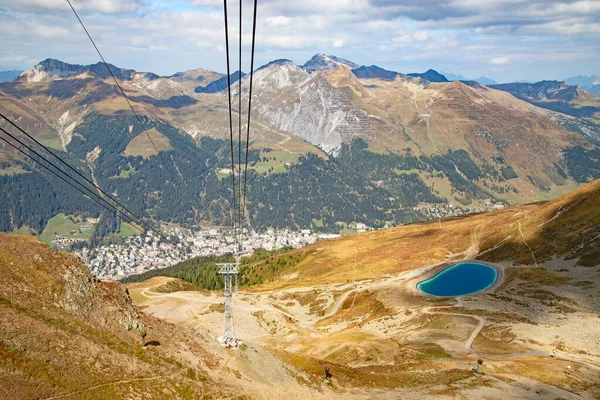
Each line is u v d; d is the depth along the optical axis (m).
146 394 59.03
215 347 87.94
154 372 65.25
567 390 82.06
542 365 94.56
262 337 142.12
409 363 102.56
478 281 179.50
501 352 105.19
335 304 182.38
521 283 165.12
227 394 68.44
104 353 62.81
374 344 118.00
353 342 123.44
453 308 146.38
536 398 78.12
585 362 97.31
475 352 106.00
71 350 58.78
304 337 141.00
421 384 85.75
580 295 141.62
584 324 117.31
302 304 192.00
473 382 85.56
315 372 89.38
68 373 54.69
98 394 54.31
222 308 173.62
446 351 107.88
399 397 79.44
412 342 119.12
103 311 73.88
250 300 192.00
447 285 178.62
